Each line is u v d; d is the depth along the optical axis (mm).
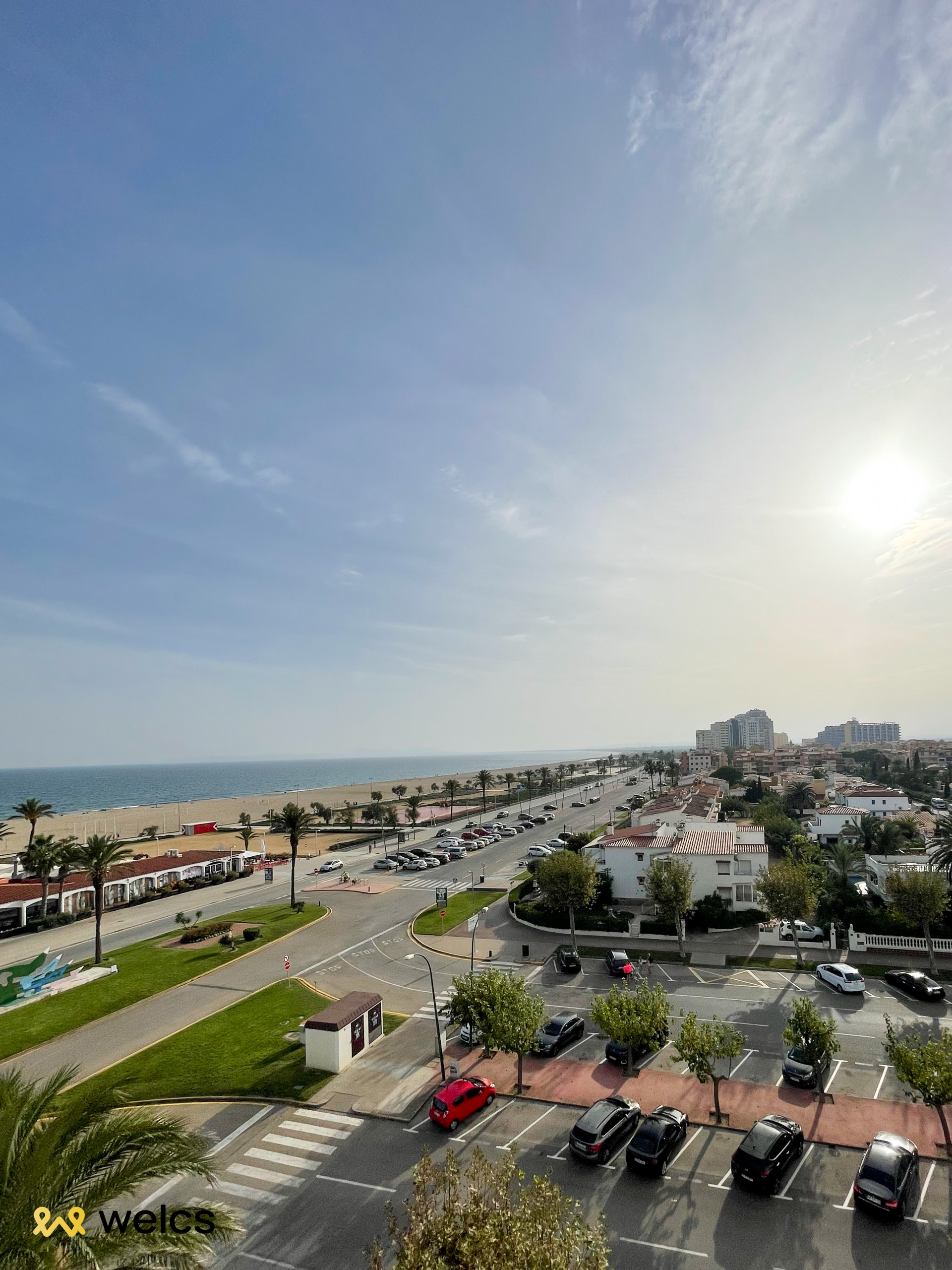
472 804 188500
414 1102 32344
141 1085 34500
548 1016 41438
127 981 50812
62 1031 41812
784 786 170375
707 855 64625
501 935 60969
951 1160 26375
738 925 60500
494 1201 16375
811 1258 21500
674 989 46406
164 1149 16781
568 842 96000
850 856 72000
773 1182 24609
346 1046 36531
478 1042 37375
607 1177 25969
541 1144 28422
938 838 63938
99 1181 15875
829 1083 32875
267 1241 23141
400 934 62469
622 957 49844
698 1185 25312
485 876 88188
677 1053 36750
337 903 76688
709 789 125812
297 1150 28641
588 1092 32750
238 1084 34438
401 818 158375
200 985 50094
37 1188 14867
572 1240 14562
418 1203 16125
